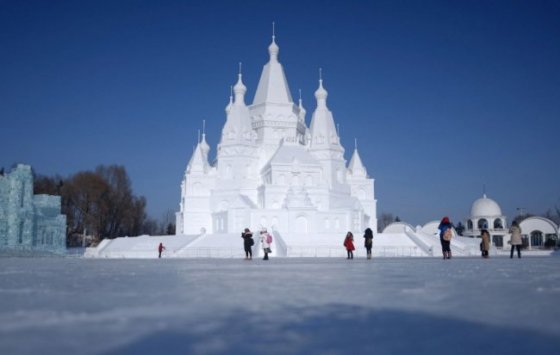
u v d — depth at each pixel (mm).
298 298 13297
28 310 11117
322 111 116938
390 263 35312
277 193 102562
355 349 7730
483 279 19594
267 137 115438
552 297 13523
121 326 9273
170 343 7992
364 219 113250
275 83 119125
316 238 86562
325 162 113312
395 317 10375
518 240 46625
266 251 44844
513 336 8602
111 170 146500
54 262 42156
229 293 14469
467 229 138125
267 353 7465
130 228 147500
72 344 7816
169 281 18875
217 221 106438
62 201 135000
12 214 82500
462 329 9195
